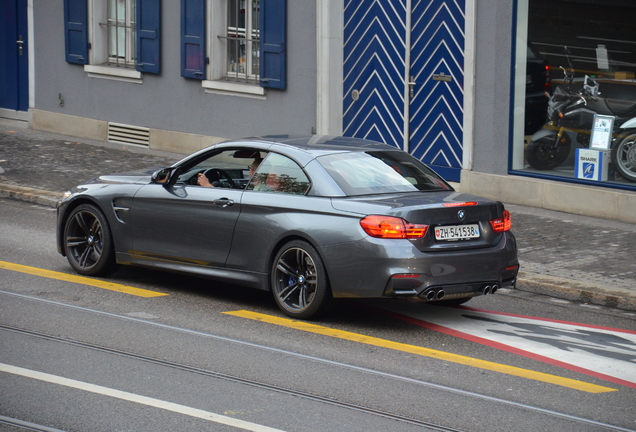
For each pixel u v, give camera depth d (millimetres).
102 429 5352
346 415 5699
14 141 18953
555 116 13266
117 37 19359
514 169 13797
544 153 13453
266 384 6270
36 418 5508
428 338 7621
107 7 19453
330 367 6711
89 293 8781
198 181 8844
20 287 8914
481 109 13969
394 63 15109
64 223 9672
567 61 13070
